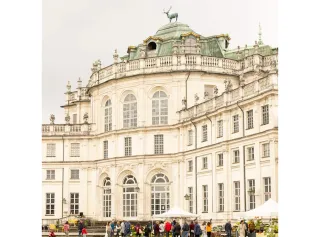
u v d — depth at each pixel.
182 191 63.88
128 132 69.44
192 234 48.78
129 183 69.56
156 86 68.19
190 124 63.12
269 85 48.22
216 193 56.59
